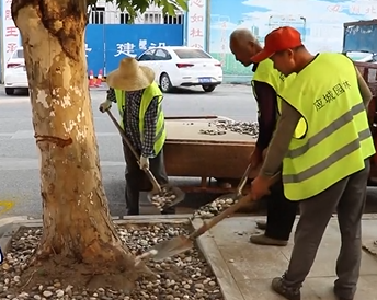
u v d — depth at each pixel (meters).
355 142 3.22
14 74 16.16
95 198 3.81
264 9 21.12
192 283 3.83
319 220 3.37
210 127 6.66
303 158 3.28
